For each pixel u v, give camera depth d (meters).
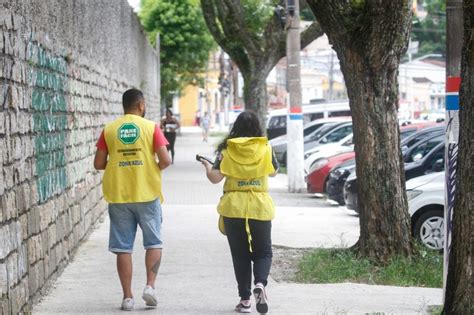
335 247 18.12
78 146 18.12
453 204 10.80
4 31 10.60
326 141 42.38
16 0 11.44
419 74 104.75
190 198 30.77
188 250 18.41
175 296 13.76
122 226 12.68
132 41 36.78
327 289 14.51
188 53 80.81
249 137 12.45
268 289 14.48
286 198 30.75
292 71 32.53
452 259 10.48
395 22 15.53
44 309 12.58
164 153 12.62
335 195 27.97
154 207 12.71
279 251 18.47
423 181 19.73
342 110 56.91
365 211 16.31
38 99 13.09
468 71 10.02
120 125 12.66
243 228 12.37
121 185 12.56
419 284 15.10
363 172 16.27
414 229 19.33
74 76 17.61
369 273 15.51
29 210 12.07
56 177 14.80
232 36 41.97
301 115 32.69
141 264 16.72
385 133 16.08
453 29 11.69
